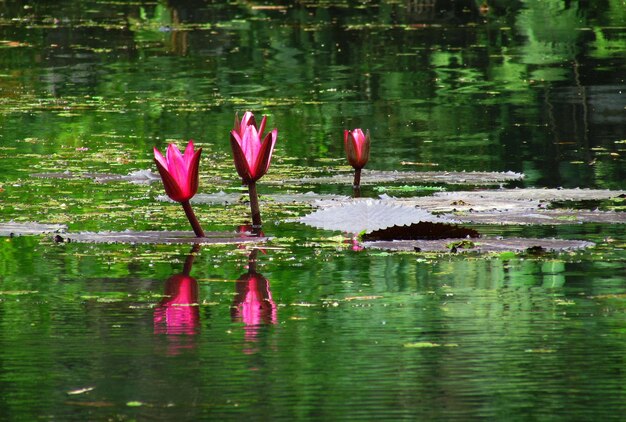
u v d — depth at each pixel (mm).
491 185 12117
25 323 7074
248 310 7367
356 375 6043
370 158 13859
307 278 8203
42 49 24750
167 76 21188
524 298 7570
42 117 16781
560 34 26672
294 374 6023
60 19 29906
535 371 6039
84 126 16047
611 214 10266
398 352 6414
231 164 13336
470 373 6059
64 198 11203
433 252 9031
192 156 9406
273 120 16750
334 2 33875
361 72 21703
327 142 15000
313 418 5383
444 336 6734
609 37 26094
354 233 9797
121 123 16312
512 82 20359
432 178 12328
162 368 6156
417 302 7496
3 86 19922
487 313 7230
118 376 6023
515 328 6883
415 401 5586
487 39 26094
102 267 8570
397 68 22172
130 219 10258
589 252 8891
